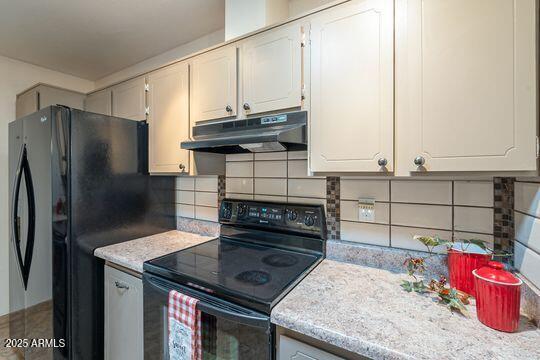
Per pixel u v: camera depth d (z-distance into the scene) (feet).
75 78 8.76
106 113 6.61
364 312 2.77
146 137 5.83
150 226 6.01
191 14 5.53
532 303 2.59
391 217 4.10
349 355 2.46
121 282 4.59
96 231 4.98
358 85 3.32
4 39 6.41
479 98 2.68
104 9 5.30
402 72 3.05
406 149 3.05
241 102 4.37
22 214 5.33
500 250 3.35
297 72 3.79
